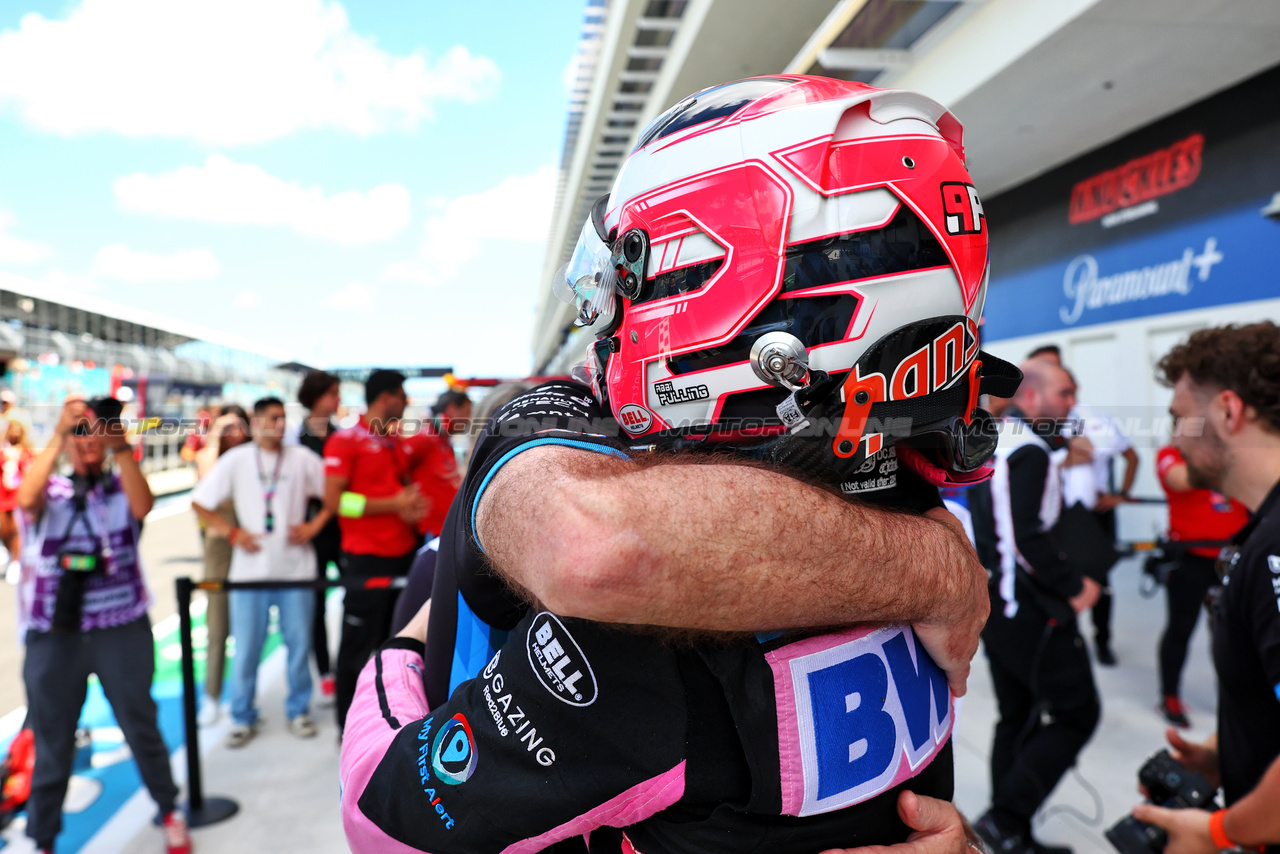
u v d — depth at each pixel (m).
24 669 2.22
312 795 2.74
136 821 2.56
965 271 0.52
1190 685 3.50
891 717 0.50
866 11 5.26
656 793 0.45
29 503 2.17
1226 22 4.35
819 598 0.42
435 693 0.64
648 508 0.38
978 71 5.15
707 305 0.51
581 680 0.46
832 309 0.49
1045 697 2.20
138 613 2.32
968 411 0.54
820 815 0.48
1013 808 2.20
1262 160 5.04
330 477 3.09
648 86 8.20
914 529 0.49
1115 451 3.80
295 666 3.30
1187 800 1.19
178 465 11.70
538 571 0.39
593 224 0.61
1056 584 2.14
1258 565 1.07
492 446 0.50
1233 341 1.23
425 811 0.49
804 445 0.49
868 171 0.50
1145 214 6.05
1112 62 4.87
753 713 0.45
